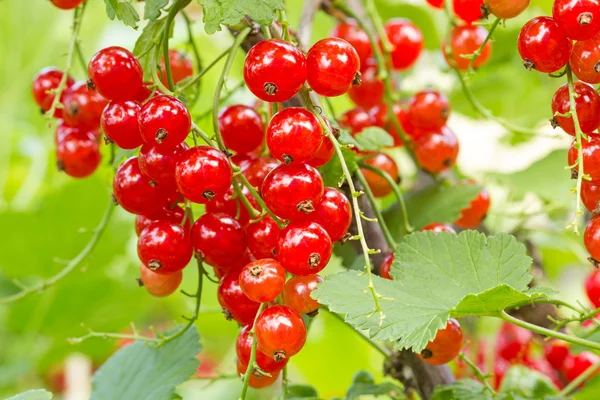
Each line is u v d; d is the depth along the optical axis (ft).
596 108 1.05
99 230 1.19
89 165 1.19
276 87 1.02
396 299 1.05
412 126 1.27
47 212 1.45
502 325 1.37
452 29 1.27
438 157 1.25
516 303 1.05
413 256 1.09
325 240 1.02
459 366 1.34
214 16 1.04
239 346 1.06
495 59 1.53
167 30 1.08
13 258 1.50
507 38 1.50
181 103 1.04
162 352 1.19
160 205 1.09
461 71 1.30
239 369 1.08
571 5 1.02
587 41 1.04
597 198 1.06
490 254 1.08
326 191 1.05
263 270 1.02
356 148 1.20
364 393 1.19
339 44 1.04
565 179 1.31
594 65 1.04
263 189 1.03
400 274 1.08
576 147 1.03
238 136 1.13
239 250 1.06
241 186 1.08
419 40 1.31
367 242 1.19
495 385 1.35
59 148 1.19
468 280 1.08
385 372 1.23
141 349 1.21
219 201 1.09
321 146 1.06
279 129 1.02
